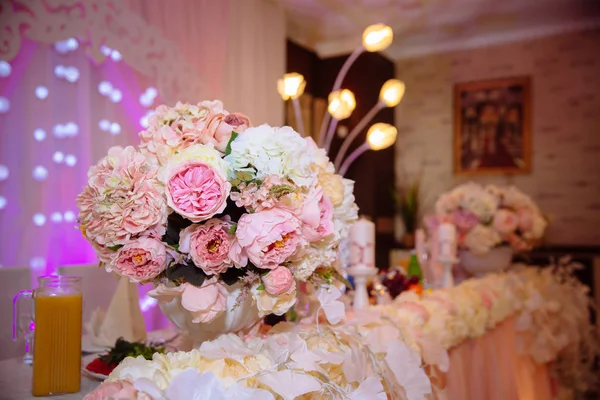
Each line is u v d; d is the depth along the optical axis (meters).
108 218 0.94
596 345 3.06
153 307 2.92
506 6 3.86
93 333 1.46
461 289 2.01
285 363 0.95
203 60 3.21
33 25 2.28
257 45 3.74
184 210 0.92
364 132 4.49
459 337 1.76
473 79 4.61
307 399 1.02
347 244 1.57
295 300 1.04
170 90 2.92
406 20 4.15
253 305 1.06
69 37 2.40
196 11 3.18
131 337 1.43
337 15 4.07
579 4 3.82
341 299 1.55
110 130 2.74
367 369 1.19
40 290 1.05
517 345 2.36
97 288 1.94
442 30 4.37
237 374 0.88
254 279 0.99
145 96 2.88
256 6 3.72
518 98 4.43
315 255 1.08
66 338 1.04
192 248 0.94
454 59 4.69
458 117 4.65
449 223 2.44
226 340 0.94
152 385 0.75
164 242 0.97
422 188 4.80
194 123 1.06
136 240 0.95
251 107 3.64
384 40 1.83
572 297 2.93
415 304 1.60
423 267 2.43
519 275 2.59
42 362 1.03
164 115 1.08
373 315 1.38
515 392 2.16
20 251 2.44
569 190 4.23
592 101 4.18
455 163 4.65
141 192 0.93
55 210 2.57
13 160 2.43
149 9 2.82
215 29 3.29
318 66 4.77
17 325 1.25
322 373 0.98
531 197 4.36
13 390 1.07
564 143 4.26
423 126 4.81
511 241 2.55
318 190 1.06
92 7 2.49
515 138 4.43
